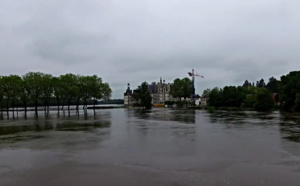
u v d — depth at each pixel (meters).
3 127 45.16
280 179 14.43
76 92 123.31
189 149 22.92
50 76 117.44
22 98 104.06
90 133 35.03
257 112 94.31
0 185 13.92
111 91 146.62
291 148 23.20
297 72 110.25
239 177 14.80
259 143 25.86
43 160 19.39
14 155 21.27
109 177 15.03
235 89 155.25
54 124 50.12
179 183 13.86
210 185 13.52
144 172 15.94
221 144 25.36
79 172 16.12
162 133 34.12
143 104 159.12
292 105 101.06
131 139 29.03
